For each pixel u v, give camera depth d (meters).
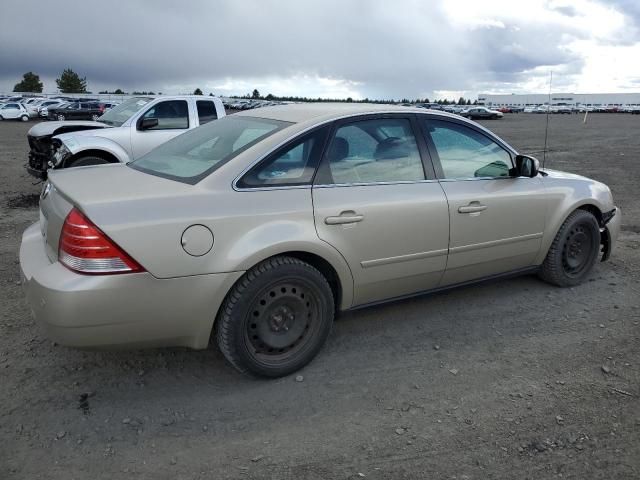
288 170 3.29
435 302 4.52
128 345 2.91
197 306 2.95
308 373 3.42
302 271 3.24
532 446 2.75
